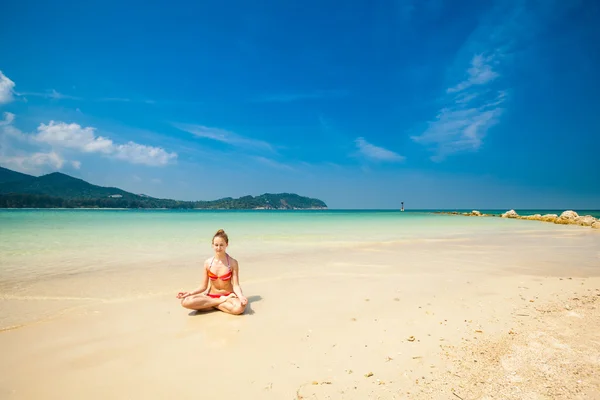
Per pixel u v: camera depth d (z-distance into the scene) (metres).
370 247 13.05
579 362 3.38
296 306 5.55
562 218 35.66
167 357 3.67
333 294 6.29
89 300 5.80
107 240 14.19
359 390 2.98
